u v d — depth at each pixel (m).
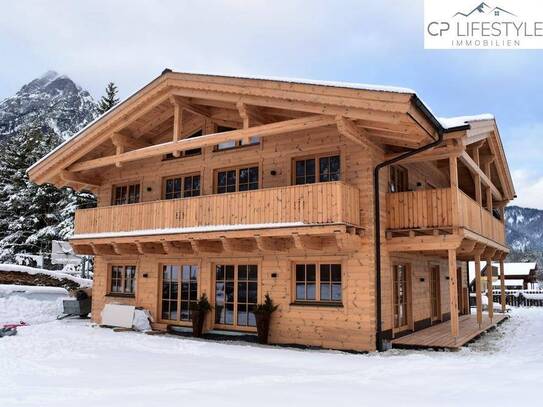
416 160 11.73
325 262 11.45
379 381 7.04
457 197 10.85
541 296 26.25
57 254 23.36
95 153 15.21
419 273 13.84
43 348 10.46
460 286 18.53
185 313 13.64
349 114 10.02
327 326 11.10
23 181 31.78
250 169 13.05
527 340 12.02
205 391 6.39
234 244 11.90
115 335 12.71
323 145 11.80
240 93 11.36
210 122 13.94
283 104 10.89
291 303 11.67
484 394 6.04
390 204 11.69
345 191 10.55
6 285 19.02
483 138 13.55
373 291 10.67
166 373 7.73
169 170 14.52
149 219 13.51
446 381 6.93
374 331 10.53
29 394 6.21
